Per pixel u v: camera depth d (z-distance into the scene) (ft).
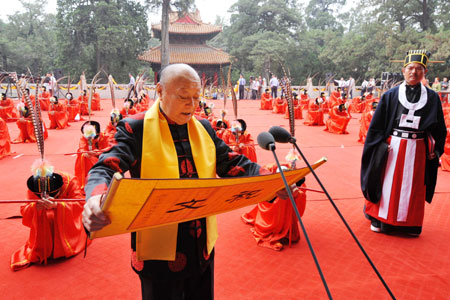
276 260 12.03
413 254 12.62
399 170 13.47
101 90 94.38
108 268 11.39
